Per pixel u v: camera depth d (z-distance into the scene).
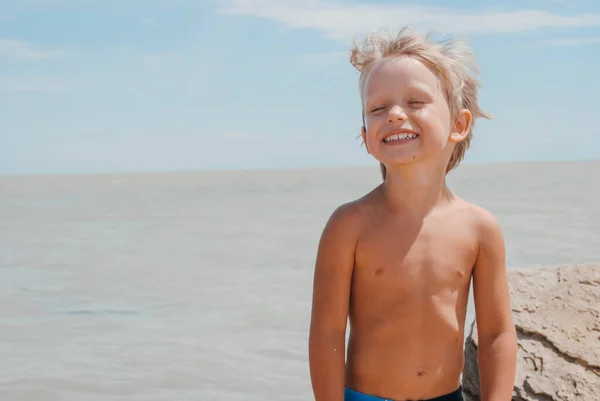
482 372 1.84
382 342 1.77
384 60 1.76
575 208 12.63
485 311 1.83
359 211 1.79
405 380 1.76
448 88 1.77
